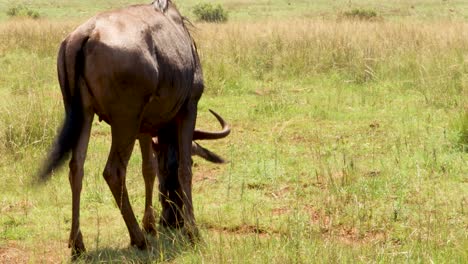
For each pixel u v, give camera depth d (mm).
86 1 116625
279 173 19281
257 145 22547
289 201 17250
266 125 25594
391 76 33469
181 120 15023
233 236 14484
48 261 13789
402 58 35125
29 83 32375
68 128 12812
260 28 48031
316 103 28500
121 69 12789
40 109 22812
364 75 33562
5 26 50812
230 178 19016
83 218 16266
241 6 106625
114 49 12758
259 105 28109
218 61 33969
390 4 104250
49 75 34562
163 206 15531
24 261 13914
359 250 13391
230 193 17984
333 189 17516
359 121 25828
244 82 32938
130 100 13070
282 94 30125
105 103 12992
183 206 15172
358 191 17500
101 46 12742
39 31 47219
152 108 13859
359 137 23297
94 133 24500
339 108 27781
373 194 17422
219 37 42594
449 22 53438
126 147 13453
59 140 12766
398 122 25266
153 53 13398
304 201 17234
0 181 18391
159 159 15500
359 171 19141
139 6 14422
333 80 33625
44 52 41562
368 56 35844
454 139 21812
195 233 14438
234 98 30281
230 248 13484
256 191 18156
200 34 43656
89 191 17766
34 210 16703
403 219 15812
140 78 12992
